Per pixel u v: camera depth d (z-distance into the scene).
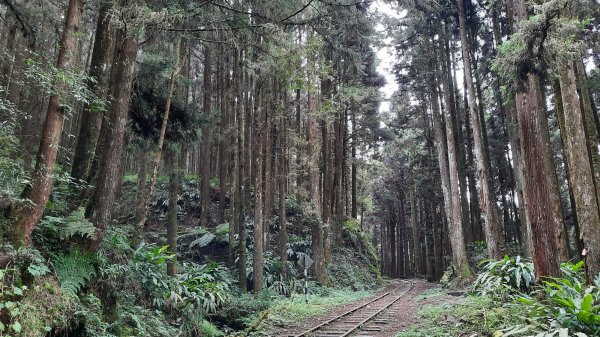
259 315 11.76
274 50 12.49
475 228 27.02
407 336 9.03
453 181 20.69
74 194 8.02
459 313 10.06
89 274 6.33
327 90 21.70
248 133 23.14
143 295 8.48
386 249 56.28
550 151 13.72
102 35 8.59
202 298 10.18
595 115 17.34
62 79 5.73
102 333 5.92
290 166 21.44
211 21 9.09
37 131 12.34
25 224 5.47
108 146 7.55
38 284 5.07
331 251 23.19
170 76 12.30
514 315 8.20
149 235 19.09
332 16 13.87
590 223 8.80
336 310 13.83
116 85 8.77
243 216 15.20
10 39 10.79
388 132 29.98
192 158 33.62
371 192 46.88
